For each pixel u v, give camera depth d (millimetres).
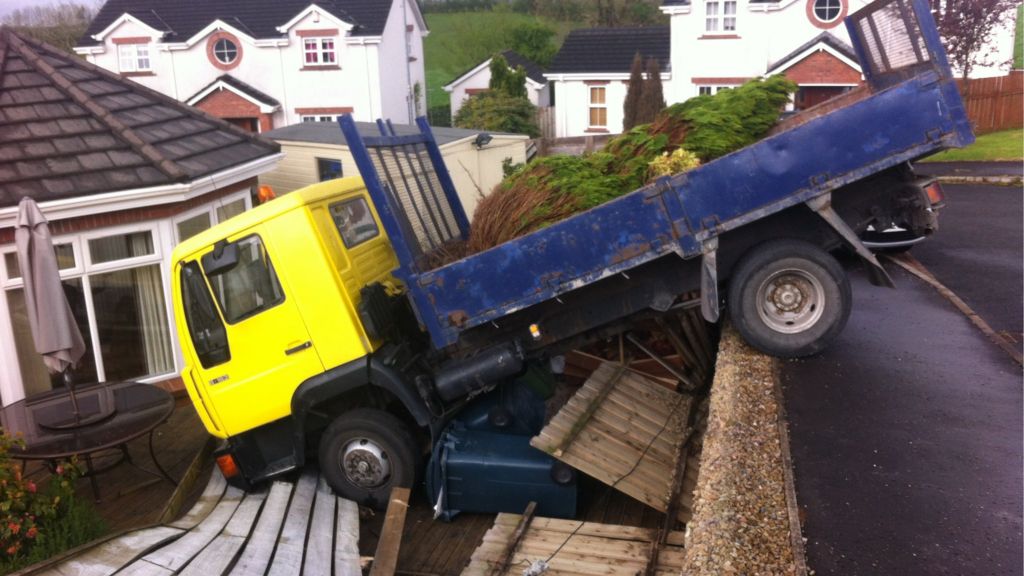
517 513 6961
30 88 10656
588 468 6500
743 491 4484
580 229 5949
